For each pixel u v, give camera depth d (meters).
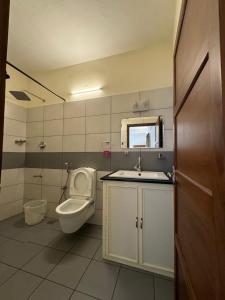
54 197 2.43
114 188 1.48
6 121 2.34
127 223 1.44
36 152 2.56
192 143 0.63
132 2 1.46
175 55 1.02
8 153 2.37
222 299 0.34
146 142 1.97
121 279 1.28
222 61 0.35
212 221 0.42
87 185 2.04
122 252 1.45
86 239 1.84
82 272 1.34
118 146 2.10
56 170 2.43
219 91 0.36
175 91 1.01
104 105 2.19
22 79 2.58
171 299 1.12
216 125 0.38
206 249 0.47
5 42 0.62
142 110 1.99
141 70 2.06
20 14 1.57
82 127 2.29
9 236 1.89
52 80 2.53
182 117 0.81
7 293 1.15
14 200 2.47
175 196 0.98
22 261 1.47
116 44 2.00
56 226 2.14
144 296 1.14
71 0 1.43
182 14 0.80
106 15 1.59
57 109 2.46
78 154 2.30
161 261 1.34
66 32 1.80
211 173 0.42
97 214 2.18
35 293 1.15
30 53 2.16
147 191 1.38
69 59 2.29
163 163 1.90
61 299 1.11
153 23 1.68
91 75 2.31
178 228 0.91
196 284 0.56
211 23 0.41
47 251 1.62
